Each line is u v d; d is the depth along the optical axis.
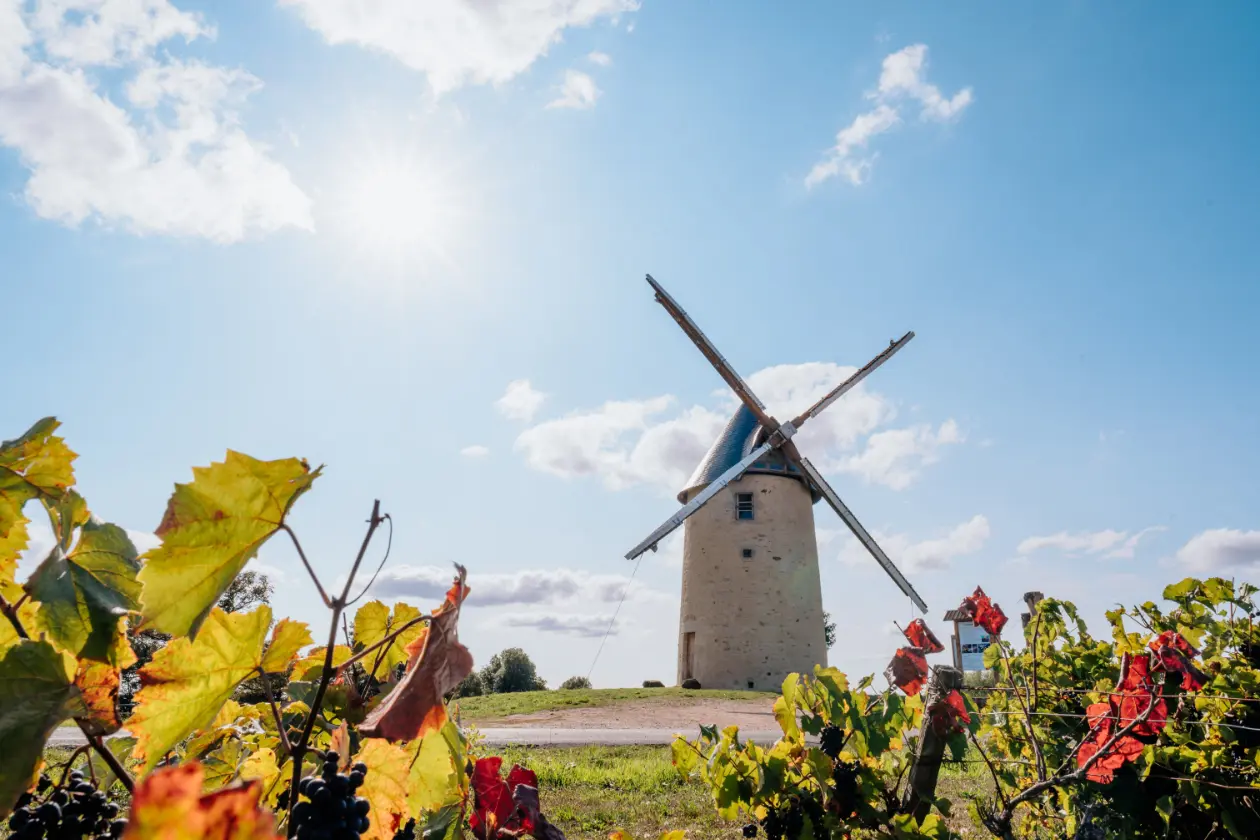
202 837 0.51
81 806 1.23
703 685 26.56
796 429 27.95
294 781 1.04
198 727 1.10
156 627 0.91
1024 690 4.64
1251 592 4.59
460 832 1.73
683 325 26.97
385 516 0.99
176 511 0.91
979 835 4.98
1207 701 3.98
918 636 4.02
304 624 1.20
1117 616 4.80
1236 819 3.58
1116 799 3.86
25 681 1.01
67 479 1.37
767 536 27.41
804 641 26.86
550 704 21.16
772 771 3.55
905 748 4.16
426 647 1.09
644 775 9.16
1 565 1.35
